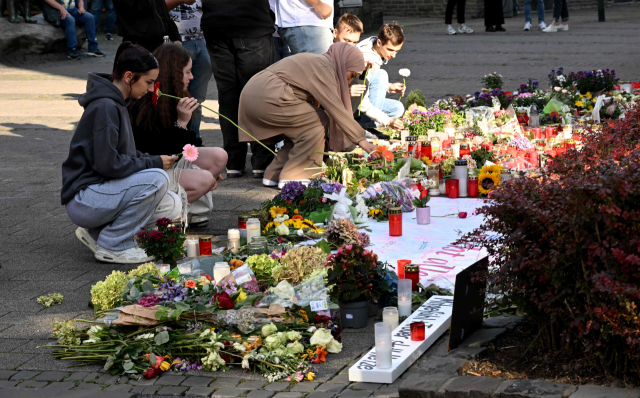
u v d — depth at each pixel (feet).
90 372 12.15
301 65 22.43
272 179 24.17
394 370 11.46
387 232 18.60
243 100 23.04
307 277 13.85
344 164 21.58
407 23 81.20
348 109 22.65
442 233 18.35
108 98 16.92
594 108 29.35
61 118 37.27
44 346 13.11
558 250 10.62
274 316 12.74
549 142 24.57
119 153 17.21
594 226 10.41
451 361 11.34
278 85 22.40
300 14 26.45
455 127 28.04
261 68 25.05
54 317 14.42
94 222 17.31
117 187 17.10
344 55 22.59
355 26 26.32
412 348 12.17
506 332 12.52
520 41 62.18
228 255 16.35
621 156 12.29
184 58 19.02
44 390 11.52
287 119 22.56
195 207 20.18
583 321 10.57
